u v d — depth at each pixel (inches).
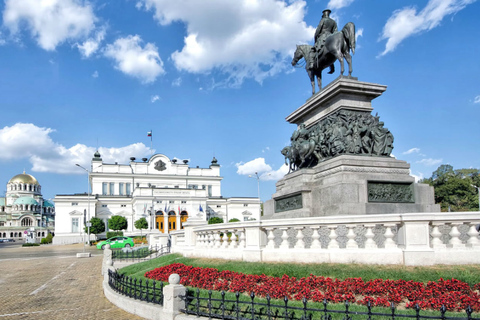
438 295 331.9
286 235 490.6
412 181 621.9
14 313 461.7
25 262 1259.8
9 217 6166.3
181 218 3265.3
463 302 313.4
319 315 317.7
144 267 735.7
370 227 434.3
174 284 376.8
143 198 3169.3
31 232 4040.4
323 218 453.1
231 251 561.6
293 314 311.9
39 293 602.2
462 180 2229.3
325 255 446.0
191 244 724.7
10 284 721.6
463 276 363.9
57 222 3277.6
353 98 688.4
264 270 452.8
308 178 675.4
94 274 829.8
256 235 513.7
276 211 745.6
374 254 417.4
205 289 442.6
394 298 335.6
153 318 390.3
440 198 2298.2
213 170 3932.1
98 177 3582.7
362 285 363.3
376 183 604.4
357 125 660.7
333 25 768.9
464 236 494.3
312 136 709.3
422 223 402.3
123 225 3142.2
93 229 3034.0
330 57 738.2
